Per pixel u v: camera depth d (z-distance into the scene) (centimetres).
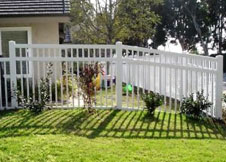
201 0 4275
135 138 621
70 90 1080
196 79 834
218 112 802
